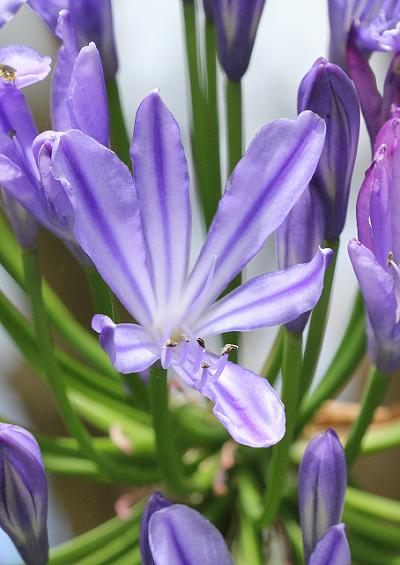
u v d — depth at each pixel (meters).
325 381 0.46
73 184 0.40
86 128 0.40
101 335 0.39
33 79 0.42
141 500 0.48
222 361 0.41
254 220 0.41
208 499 0.47
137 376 0.45
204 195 0.46
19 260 0.46
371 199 0.41
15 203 0.43
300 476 0.42
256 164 0.41
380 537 0.46
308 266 0.40
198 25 0.48
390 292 0.41
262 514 0.45
